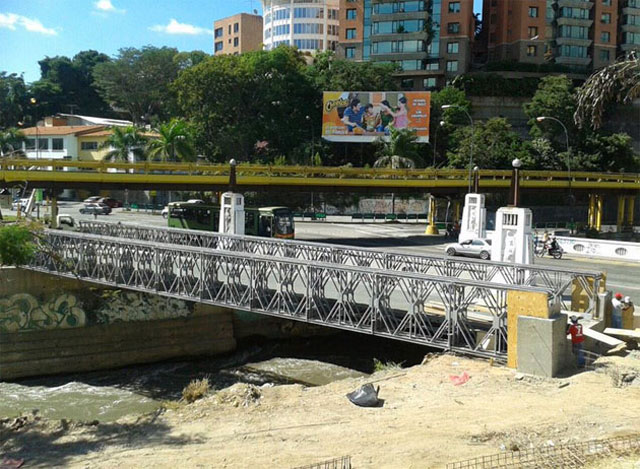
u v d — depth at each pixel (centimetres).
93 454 1131
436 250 4159
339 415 1251
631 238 6259
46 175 3788
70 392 2169
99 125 8475
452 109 7681
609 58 9138
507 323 1526
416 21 8706
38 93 9931
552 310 1481
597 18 9006
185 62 9588
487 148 7106
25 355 2380
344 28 9394
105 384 2286
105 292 2528
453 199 5506
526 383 1384
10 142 7794
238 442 1137
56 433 1272
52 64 10350
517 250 2202
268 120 7662
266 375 2269
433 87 8850
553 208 7519
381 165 6769
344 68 7894
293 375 2239
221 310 2673
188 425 1252
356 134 7212
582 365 1495
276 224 4106
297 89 7675
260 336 2748
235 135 7419
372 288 1711
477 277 2150
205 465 1032
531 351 1441
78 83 10431
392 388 1416
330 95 7244
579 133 7669
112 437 1223
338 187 4891
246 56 7900
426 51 8806
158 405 1995
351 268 1738
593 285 1862
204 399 1451
